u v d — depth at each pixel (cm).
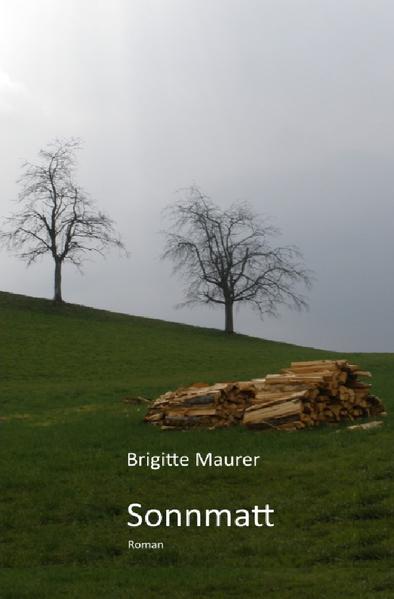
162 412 2500
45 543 1455
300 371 2397
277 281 8356
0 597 1148
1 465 2062
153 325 7662
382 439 1998
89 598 1134
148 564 1327
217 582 1175
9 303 7712
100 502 1659
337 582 1144
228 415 2394
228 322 8138
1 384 4359
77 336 6350
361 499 1521
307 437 2120
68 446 2283
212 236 8331
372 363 4562
